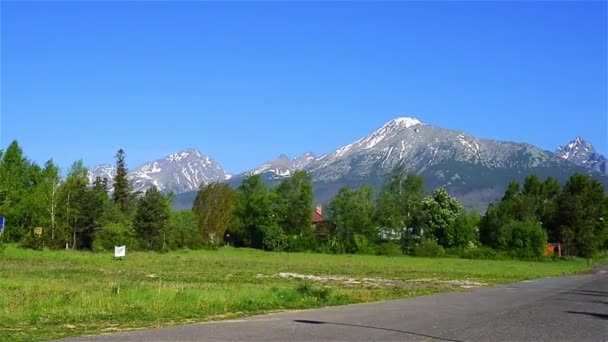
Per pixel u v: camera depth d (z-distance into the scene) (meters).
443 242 117.62
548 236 126.19
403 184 123.69
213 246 109.50
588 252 121.56
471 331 16.16
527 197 128.00
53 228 85.38
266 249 117.75
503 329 16.66
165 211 98.19
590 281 46.28
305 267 60.19
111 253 78.25
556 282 44.69
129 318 17.97
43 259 60.09
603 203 128.75
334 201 119.94
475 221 124.06
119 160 121.75
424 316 19.80
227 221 125.44
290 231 122.94
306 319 18.53
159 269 49.22
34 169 95.62
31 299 21.61
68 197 87.38
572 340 14.85
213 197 126.69
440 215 117.88
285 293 25.23
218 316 19.27
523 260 105.19
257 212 121.38
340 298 26.16
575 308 23.17
